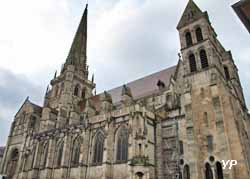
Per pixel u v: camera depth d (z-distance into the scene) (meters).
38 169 67.62
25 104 96.81
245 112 63.41
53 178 61.47
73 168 58.84
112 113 59.09
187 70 57.97
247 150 52.56
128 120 54.47
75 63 109.12
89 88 110.81
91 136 60.09
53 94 103.62
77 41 119.06
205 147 46.44
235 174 41.91
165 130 55.88
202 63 56.69
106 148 53.59
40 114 93.94
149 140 53.25
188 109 51.97
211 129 47.25
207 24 61.34
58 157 64.94
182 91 57.81
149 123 55.59
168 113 58.25
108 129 55.88
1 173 81.81
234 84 62.12
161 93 66.50
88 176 54.69
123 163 50.50
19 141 86.25
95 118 61.66
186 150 49.41
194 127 49.34
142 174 45.78
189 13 66.12
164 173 50.72
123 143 53.41
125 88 70.56
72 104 90.69
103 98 74.19
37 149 70.94
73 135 64.12
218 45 66.88
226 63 66.56
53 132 69.50
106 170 50.97
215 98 49.53
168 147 53.22
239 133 49.31
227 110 48.62
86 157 57.53
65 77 102.38
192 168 45.34
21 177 70.19
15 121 94.38
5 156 86.19
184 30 64.50
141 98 71.44
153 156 52.72
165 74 76.69
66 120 84.12
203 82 53.38
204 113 49.78
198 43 59.16
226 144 43.78
